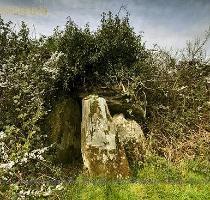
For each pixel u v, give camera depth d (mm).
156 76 5094
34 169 3977
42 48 4965
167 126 4867
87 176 4008
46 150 4277
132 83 4836
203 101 5258
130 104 4746
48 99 4715
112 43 4832
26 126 4324
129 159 4375
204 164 4441
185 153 4582
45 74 4648
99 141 4102
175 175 4211
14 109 4441
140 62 4977
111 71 4820
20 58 4793
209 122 5102
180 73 5297
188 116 5004
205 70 5574
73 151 4559
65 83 4609
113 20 5090
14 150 3814
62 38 4875
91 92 4762
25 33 5039
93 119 4180
